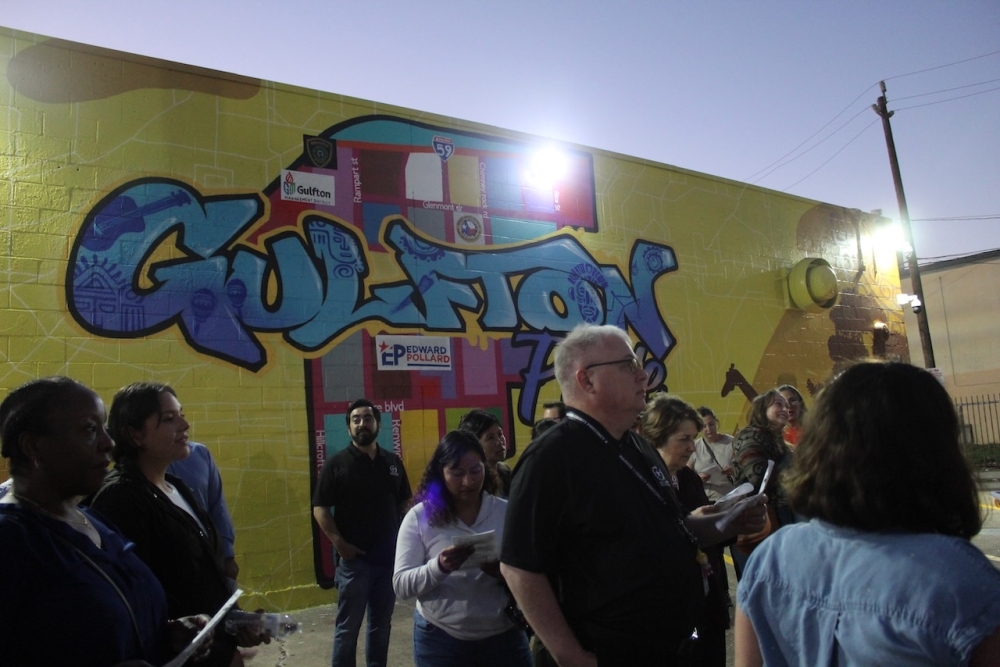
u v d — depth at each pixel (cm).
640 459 276
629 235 1009
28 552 201
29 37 638
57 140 639
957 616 137
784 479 180
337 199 775
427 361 802
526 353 877
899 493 153
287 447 702
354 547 509
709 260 1091
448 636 351
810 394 1175
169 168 686
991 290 2795
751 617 174
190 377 666
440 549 366
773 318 1155
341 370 746
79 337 623
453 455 367
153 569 278
